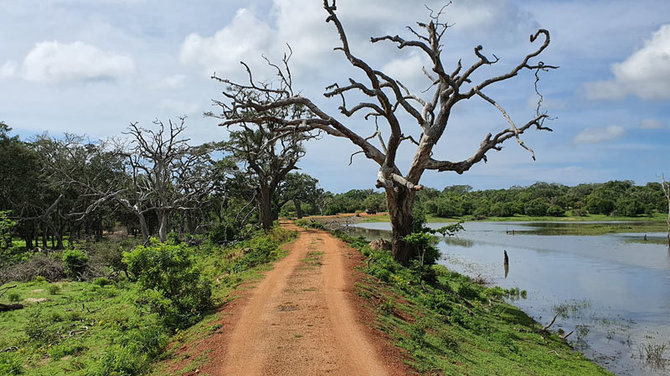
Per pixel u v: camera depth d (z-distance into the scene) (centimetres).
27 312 1858
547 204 11231
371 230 7031
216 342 1152
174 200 4309
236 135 4178
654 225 7756
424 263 2564
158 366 1095
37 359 1271
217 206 5641
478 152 2423
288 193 6962
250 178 4775
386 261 2427
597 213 10419
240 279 1994
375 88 2056
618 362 1530
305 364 997
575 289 2689
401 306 1694
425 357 1152
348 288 1720
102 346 1361
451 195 14075
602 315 2112
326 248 3080
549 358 1498
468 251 4544
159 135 4038
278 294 1642
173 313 1439
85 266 2922
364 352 1073
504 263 3550
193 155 4400
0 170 4106
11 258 3045
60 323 1667
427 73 2864
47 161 4597
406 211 2497
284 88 3650
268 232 4112
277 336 1177
